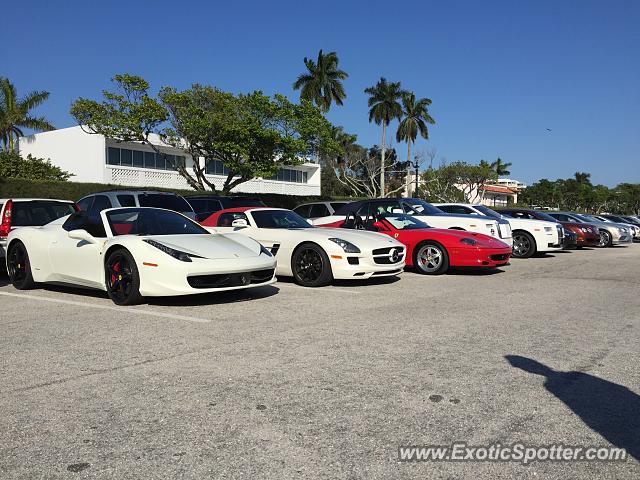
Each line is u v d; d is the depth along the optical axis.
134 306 6.59
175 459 2.67
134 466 2.61
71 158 31.50
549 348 4.66
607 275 10.02
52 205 9.74
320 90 47.53
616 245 21.39
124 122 23.67
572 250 17.88
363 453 2.73
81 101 24.03
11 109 37.78
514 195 83.62
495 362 4.24
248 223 9.12
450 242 9.71
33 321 5.77
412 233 10.12
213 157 26.83
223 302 6.85
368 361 4.25
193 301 6.91
